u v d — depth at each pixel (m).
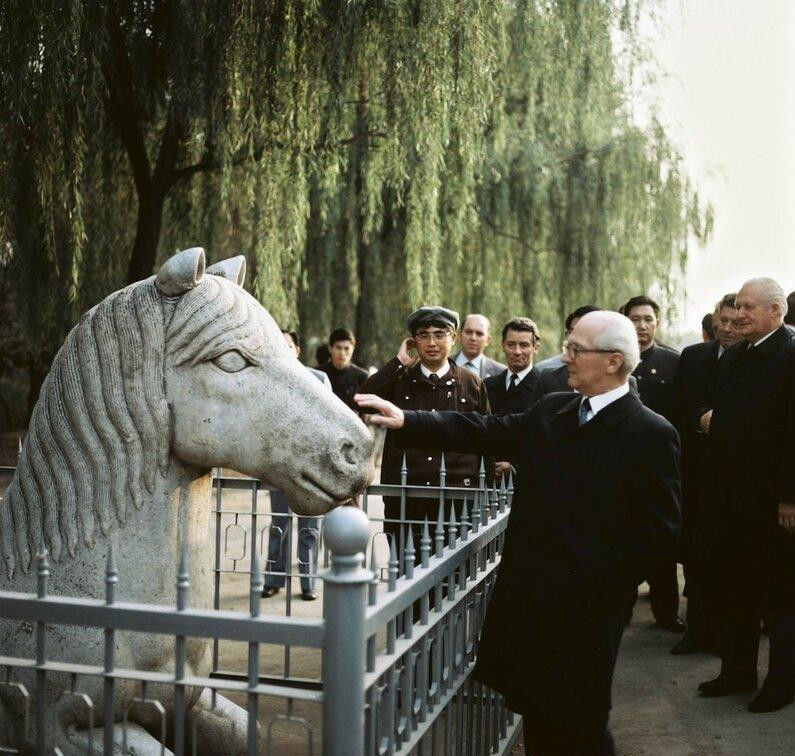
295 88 7.24
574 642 2.68
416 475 4.59
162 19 7.70
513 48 9.70
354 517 1.81
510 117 11.64
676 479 2.76
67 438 2.56
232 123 7.38
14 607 2.01
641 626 5.72
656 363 5.92
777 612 4.18
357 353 12.12
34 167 6.86
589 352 2.79
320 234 11.55
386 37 7.34
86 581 2.50
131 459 2.54
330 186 8.27
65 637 2.46
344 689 1.79
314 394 2.69
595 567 2.69
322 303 11.84
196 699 2.74
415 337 4.80
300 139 7.53
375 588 1.97
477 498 3.47
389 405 3.10
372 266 12.05
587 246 12.46
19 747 2.54
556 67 9.75
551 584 2.72
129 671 2.00
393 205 9.73
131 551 2.53
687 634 5.13
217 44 7.10
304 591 6.17
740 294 4.19
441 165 8.64
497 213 12.03
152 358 2.58
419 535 4.54
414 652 2.38
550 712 2.67
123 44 7.75
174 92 7.33
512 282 12.31
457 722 2.88
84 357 2.59
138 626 1.93
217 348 2.59
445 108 7.45
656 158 12.52
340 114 7.48
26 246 8.24
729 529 4.22
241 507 10.49
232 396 2.60
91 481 2.54
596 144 12.27
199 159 9.12
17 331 11.59
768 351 4.14
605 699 2.69
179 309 2.61
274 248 8.07
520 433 3.02
